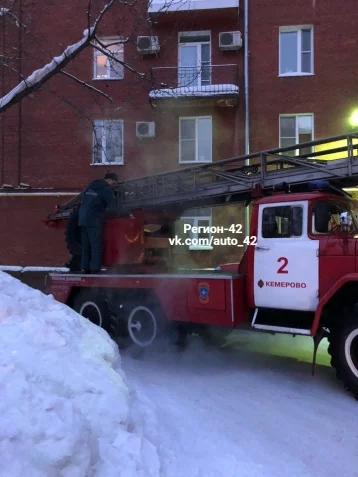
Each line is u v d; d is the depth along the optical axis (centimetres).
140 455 263
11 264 1555
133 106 1540
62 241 1539
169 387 488
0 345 299
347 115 1440
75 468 219
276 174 588
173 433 341
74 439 225
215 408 425
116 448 259
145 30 1494
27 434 219
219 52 1507
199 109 1516
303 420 402
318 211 508
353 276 447
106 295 698
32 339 319
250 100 1490
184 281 582
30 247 1552
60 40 1555
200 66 1357
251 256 544
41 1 1345
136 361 615
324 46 1462
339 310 479
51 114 1569
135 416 306
